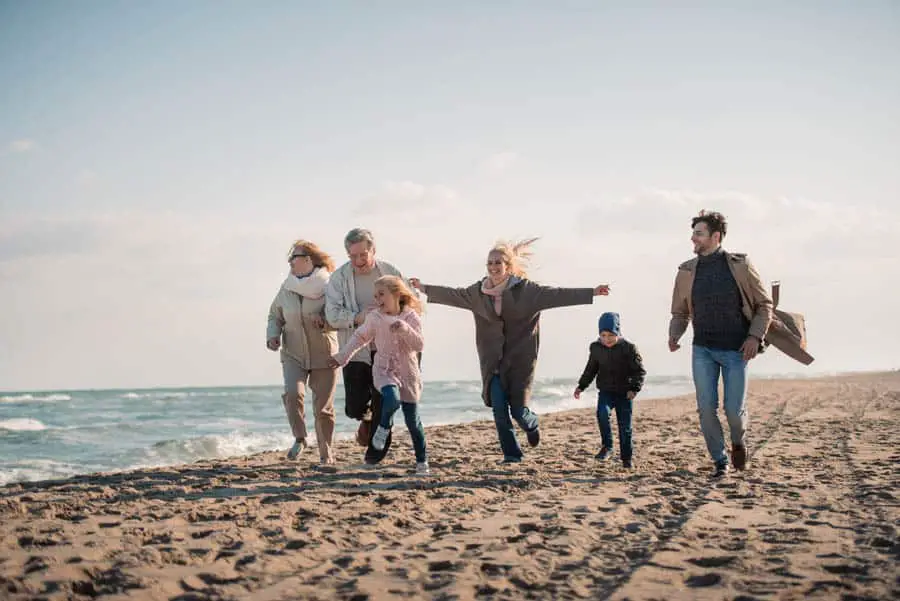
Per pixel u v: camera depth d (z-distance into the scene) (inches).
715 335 271.9
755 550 160.2
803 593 130.0
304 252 298.0
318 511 202.1
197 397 1614.2
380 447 264.4
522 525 186.2
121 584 137.6
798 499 221.5
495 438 450.9
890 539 165.6
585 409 781.9
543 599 130.6
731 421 271.6
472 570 147.2
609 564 152.4
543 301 283.6
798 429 480.7
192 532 179.2
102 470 410.6
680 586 136.9
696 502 217.6
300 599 131.0
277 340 299.4
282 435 582.9
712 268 272.1
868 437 425.4
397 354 269.9
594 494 233.3
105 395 1748.3
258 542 169.8
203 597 131.6
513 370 291.7
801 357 278.2
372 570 147.9
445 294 287.7
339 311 282.5
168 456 467.8
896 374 1920.5
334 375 303.9
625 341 304.8
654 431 486.0
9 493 239.8
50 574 142.0
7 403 1382.9
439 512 204.7
